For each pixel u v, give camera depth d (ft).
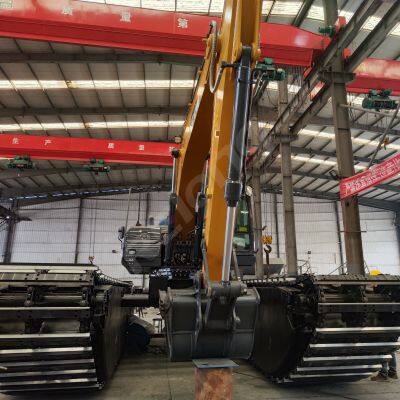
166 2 36.50
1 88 46.32
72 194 83.76
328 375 11.83
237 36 8.06
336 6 31.45
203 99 10.71
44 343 10.07
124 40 23.99
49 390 11.62
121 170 72.95
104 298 10.96
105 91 48.47
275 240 84.94
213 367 7.87
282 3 37.27
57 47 39.58
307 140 63.31
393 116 22.91
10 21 22.53
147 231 21.70
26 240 81.56
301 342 11.69
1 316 9.69
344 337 10.94
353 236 25.45
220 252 8.59
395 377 14.11
